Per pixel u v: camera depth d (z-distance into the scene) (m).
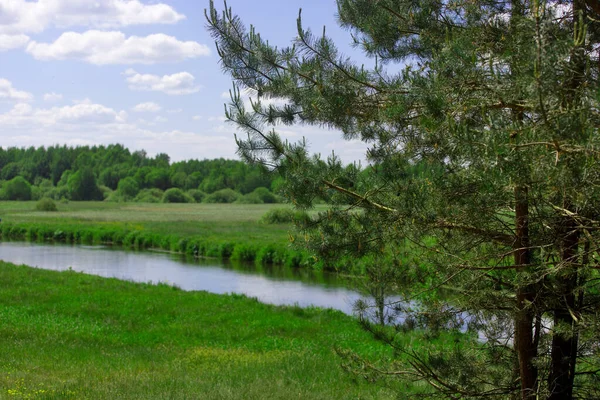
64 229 54.47
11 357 10.80
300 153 5.48
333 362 11.46
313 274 29.91
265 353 12.80
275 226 57.53
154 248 45.28
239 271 31.19
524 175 3.81
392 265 5.70
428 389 6.25
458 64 4.47
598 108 3.55
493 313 5.05
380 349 12.81
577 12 4.14
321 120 5.68
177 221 66.44
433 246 5.43
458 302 5.07
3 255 39.09
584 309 4.73
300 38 5.54
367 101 5.60
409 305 5.88
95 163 174.62
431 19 5.39
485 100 4.40
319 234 5.55
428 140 4.88
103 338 14.03
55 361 10.84
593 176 3.73
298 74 5.61
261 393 8.63
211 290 24.67
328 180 5.41
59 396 7.82
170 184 158.38
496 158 3.77
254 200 127.31
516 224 4.89
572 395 5.14
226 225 59.44
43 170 176.88
